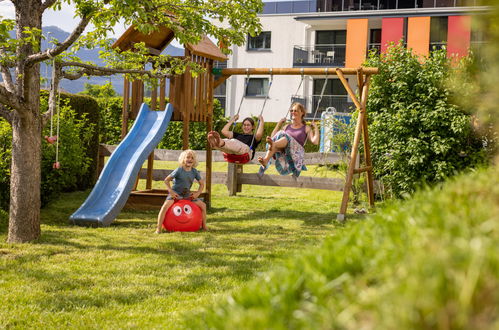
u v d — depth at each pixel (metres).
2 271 5.62
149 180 11.94
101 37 8.19
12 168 7.19
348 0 28.95
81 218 8.76
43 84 7.92
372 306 1.25
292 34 29.97
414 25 26.38
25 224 7.17
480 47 1.51
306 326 1.37
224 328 1.58
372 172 11.50
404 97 11.34
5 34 6.15
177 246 7.19
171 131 20.22
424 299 1.13
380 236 1.83
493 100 1.52
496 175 2.02
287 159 9.12
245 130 9.73
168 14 8.18
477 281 1.16
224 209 11.30
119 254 6.60
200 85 11.38
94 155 13.94
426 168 11.22
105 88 10.62
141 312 4.36
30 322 4.09
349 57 27.58
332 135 12.65
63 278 5.38
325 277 1.60
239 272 5.71
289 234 8.37
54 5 7.41
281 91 29.64
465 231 1.48
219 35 8.70
